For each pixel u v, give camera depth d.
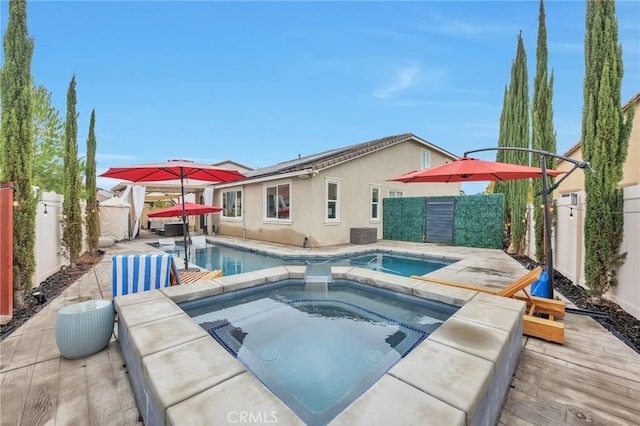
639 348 3.53
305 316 4.81
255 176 14.26
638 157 9.10
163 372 2.19
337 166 12.34
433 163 17.89
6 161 4.93
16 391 2.76
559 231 7.13
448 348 2.50
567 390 2.76
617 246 4.72
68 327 3.27
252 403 1.86
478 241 11.47
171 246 13.34
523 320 3.87
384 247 11.44
